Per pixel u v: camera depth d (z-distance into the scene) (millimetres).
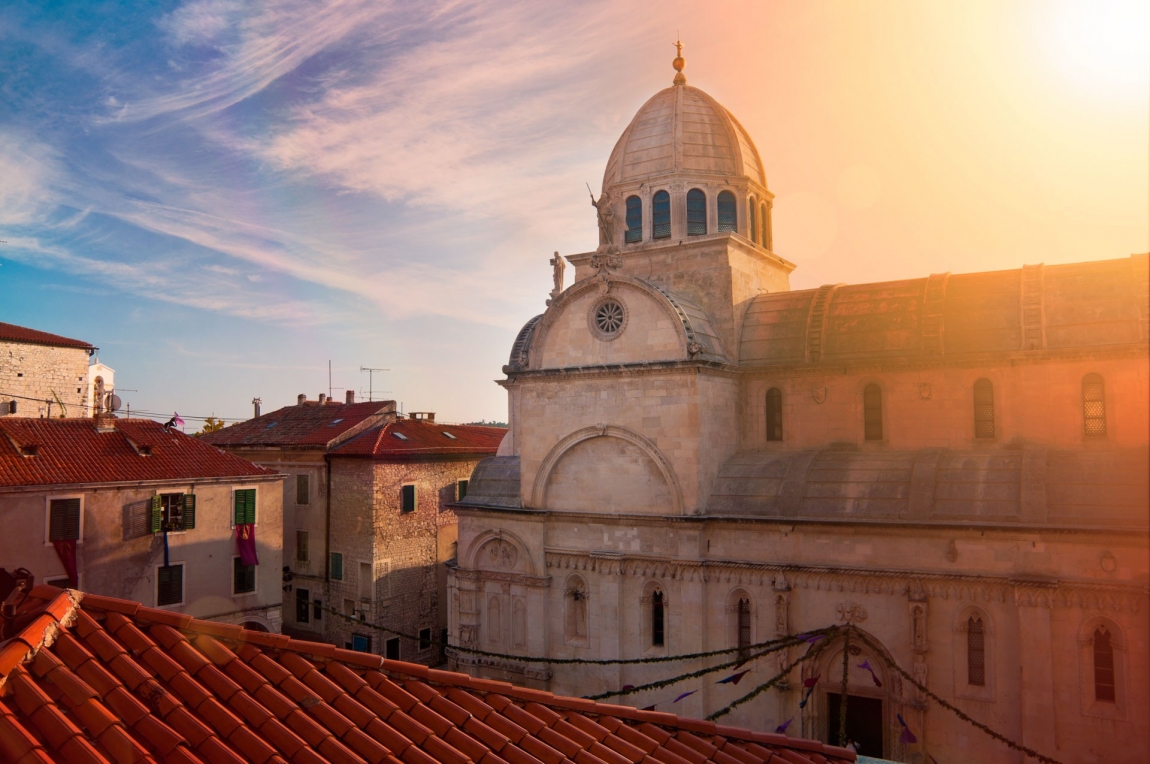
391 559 61125
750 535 40188
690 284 48000
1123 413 36406
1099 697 32031
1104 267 39281
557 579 45438
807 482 40031
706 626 40781
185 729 11914
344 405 71812
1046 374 38156
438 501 65688
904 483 37781
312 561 63719
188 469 49688
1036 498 34062
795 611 38562
